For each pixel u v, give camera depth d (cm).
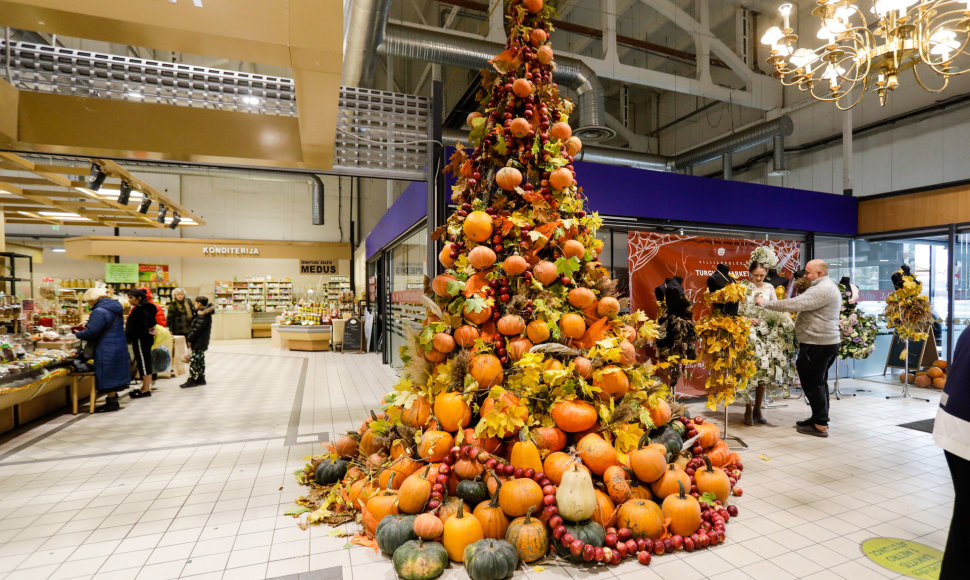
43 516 260
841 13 369
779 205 597
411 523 213
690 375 497
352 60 603
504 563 190
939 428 141
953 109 693
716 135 1111
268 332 1619
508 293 266
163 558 215
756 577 198
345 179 1758
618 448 246
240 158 398
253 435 418
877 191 796
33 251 928
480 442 240
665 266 504
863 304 677
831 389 597
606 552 205
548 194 280
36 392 447
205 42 262
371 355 1054
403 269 785
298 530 242
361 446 295
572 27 870
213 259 1662
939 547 222
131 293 588
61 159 543
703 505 243
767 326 443
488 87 296
